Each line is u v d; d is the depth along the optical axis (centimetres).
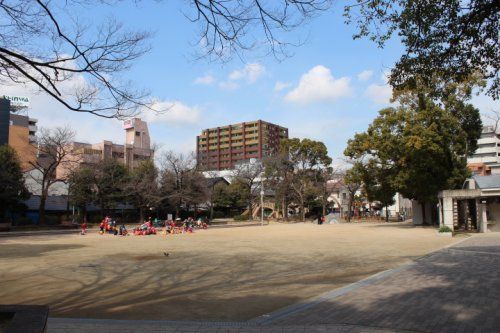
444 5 877
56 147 4569
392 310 770
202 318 769
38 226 4231
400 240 2664
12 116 6812
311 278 1243
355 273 1323
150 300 949
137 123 8662
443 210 3372
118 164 5347
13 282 1213
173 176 5491
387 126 3878
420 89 1096
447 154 3719
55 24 655
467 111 3775
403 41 961
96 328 671
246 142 12838
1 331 371
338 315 741
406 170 3859
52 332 645
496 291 923
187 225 4369
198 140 13725
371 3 934
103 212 5097
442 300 845
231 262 1666
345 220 6944
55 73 677
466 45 929
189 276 1313
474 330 635
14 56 623
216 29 675
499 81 946
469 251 1764
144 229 3791
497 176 3531
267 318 732
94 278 1280
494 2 822
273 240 2878
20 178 4584
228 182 8325
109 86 715
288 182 6969
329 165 7100
